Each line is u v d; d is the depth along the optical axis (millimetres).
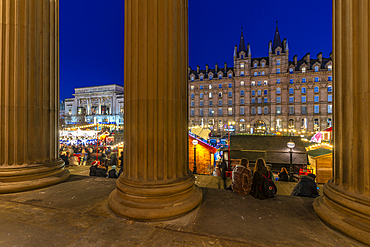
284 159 14586
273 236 2656
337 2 3143
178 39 3705
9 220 3115
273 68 65938
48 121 5266
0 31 4621
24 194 4309
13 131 4645
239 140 17422
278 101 64750
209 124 73062
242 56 69062
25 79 4762
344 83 3004
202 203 3832
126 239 2582
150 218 3074
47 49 5266
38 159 5000
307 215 3301
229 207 3637
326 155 12133
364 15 2730
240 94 69062
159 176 3459
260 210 3494
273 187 4070
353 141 2852
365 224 2557
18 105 4684
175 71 3617
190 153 16859
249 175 4367
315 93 62094
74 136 29719
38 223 3020
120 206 3305
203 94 74312
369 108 2689
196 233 2730
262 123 67438
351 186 2871
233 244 2479
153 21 3441
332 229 2814
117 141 22234
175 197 3375
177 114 3662
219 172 13406
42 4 5164
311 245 2447
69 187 4840
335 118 3203
